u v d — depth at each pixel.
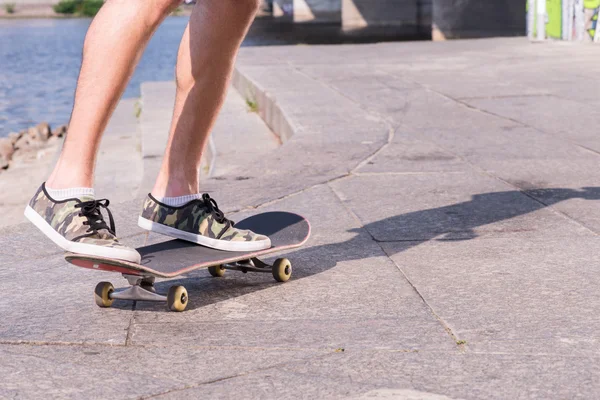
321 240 3.61
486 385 2.01
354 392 1.98
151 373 2.13
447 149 5.85
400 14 53.91
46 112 16.30
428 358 2.20
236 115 10.14
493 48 15.74
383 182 4.84
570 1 16.62
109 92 2.50
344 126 7.05
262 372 2.13
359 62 13.46
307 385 2.03
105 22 2.47
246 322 2.54
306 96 9.06
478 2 36.41
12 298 2.88
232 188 4.87
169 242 2.91
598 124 6.63
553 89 8.99
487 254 3.29
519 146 5.86
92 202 2.50
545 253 3.28
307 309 2.66
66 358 2.25
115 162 9.46
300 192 4.67
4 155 11.56
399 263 3.19
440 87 9.57
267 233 3.04
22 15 89.38
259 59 14.58
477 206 4.16
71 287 3.00
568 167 5.07
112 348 2.33
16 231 3.95
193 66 2.74
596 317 2.51
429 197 4.41
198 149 2.84
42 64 27.59
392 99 8.66
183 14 88.31
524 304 2.65
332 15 62.34
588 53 13.81
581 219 3.83
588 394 1.95
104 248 2.43
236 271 3.17
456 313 2.57
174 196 2.85
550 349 2.25
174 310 2.64
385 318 2.54
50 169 10.16
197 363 2.20
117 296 2.69
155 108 12.43
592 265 3.09
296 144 6.27
